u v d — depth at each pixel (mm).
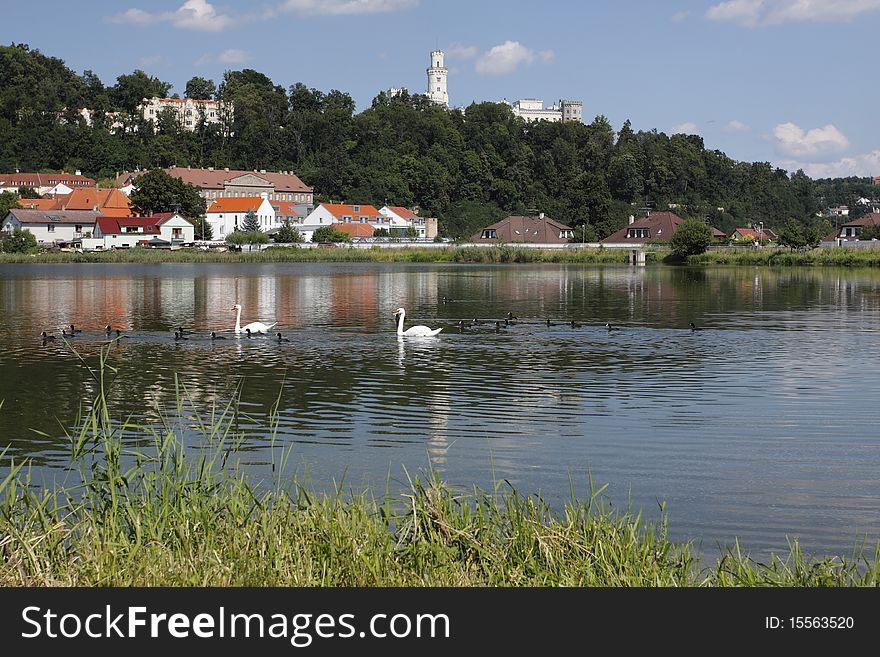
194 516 14055
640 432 24641
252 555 13055
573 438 23969
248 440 23844
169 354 40875
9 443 23484
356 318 58906
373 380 33500
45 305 69250
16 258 159875
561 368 36406
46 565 13047
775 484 19672
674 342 45250
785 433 24469
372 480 19953
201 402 29406
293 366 37094
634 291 85375
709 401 29156
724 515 17562
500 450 22719
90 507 15180
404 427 25375
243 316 60219
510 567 13055
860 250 146875
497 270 131125
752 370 35781
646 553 13586
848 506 18156
